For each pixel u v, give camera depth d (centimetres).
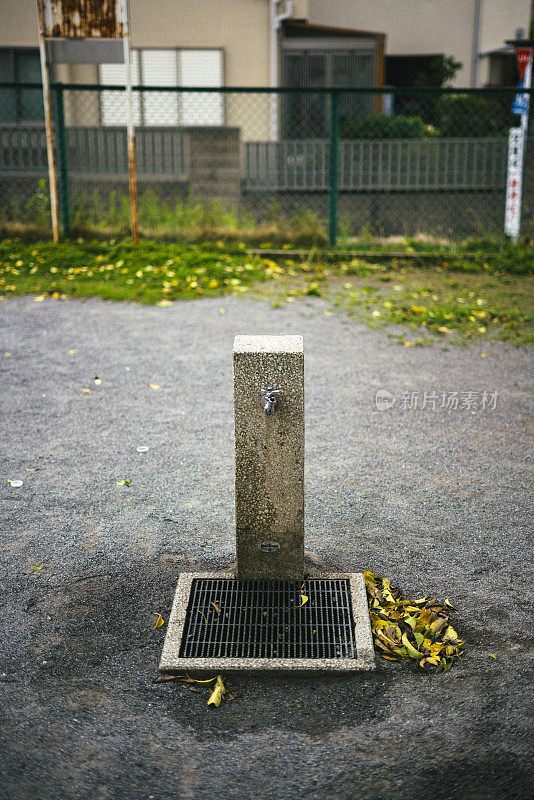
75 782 235
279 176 1354
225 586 334
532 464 462
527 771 238
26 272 979
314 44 1725
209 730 257
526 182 1248
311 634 304
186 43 1559
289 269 1019
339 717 263
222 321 780
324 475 445
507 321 790
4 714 262
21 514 395
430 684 278
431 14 1919
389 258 1062
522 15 2012
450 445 490
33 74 1486
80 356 667
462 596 328
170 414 537
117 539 373
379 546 368
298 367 301
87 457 466
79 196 1222
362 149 1315
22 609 319
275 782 236
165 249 1035
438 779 236
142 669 286
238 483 320
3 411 538
